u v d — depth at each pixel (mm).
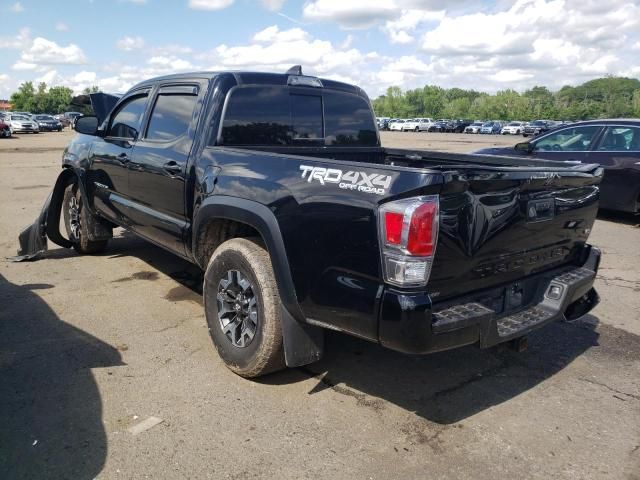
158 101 4695
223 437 2936
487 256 3002
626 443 3006
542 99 151125
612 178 8914
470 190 2777
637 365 3963
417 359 3965
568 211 3510
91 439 2875
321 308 3004
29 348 3902
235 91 4121
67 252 6566
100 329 4273
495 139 46844
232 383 3514
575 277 3551
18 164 17344
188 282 5465
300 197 3053
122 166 5008
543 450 2922
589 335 4496
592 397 3496
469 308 2879
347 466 2734
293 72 4703
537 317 3273
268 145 4340
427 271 2641
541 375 3781
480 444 2957
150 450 2801
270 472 2670
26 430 2934
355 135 5020
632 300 5355
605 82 185875
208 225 3885
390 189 2645
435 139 44656
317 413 3207
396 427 3094
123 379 3512
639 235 8273
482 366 3893
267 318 3289
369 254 2732
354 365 3842
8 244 6891
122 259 6254
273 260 3217
